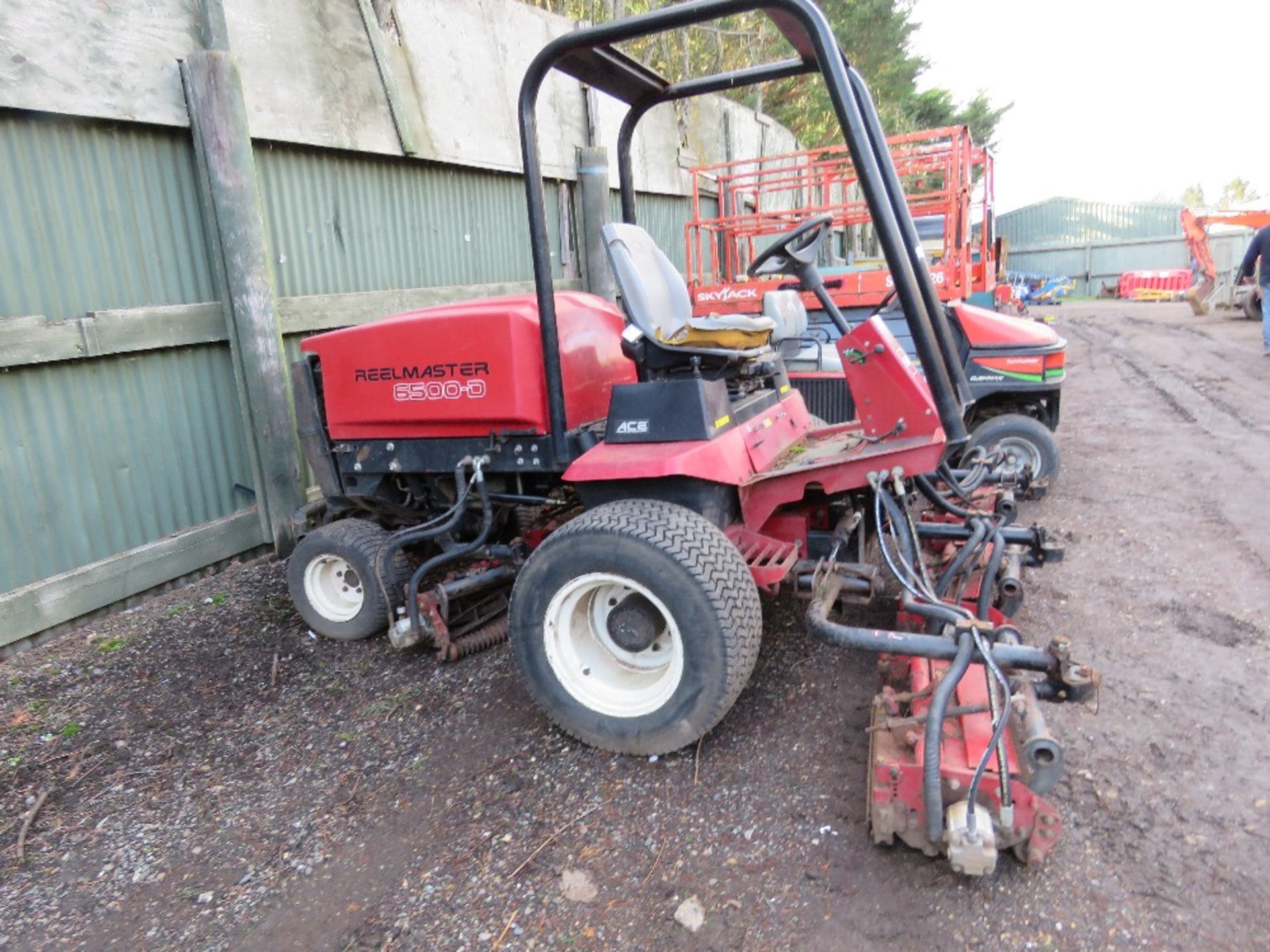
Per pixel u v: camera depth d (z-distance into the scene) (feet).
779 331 14.62
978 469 11.46
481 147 19.88
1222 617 11.15
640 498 9.05
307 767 8.87
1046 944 6.13
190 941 6.65
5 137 11.17
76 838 7.95
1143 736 8.57
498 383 9.51
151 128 13.01
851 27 65.72
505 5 20.83
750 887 6.84
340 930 6.66
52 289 11.82
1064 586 12.35
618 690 8.70
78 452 12.30
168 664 11.22
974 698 7.41
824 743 8.67
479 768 8.66
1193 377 30.40
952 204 17.31
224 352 14.37
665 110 29.89
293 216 15.52
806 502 10.51
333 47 15.92
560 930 6.53
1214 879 6.68
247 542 14.80
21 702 10.37
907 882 6.79
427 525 10.87
